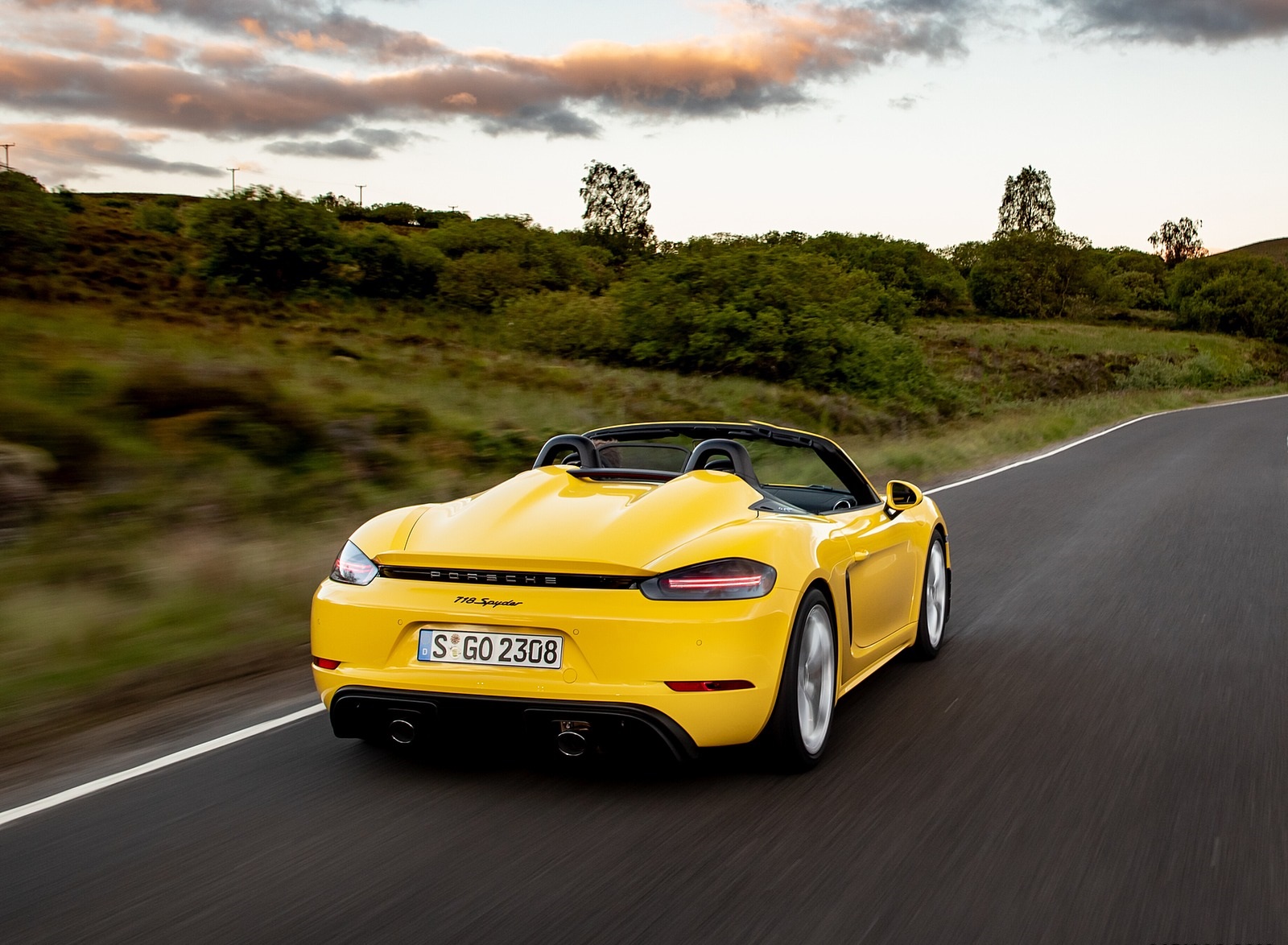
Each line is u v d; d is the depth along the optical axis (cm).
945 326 7975
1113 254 15200
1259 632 601
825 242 10831
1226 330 10088
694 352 2727
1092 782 361
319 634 363
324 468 1094
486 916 261
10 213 2644
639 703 329
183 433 1072
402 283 4581
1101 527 1030
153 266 3981
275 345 2061
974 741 409
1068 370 5281
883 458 1605
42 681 492
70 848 310
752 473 427
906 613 507
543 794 348
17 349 1361
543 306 3092
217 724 440
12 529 789
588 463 454
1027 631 608
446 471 1175
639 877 283
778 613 344
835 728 427
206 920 260
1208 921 258
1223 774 369
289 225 4044
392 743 404
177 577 683
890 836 312
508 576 343
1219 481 1477
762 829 318
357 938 249
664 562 338
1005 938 249
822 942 246
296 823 326
